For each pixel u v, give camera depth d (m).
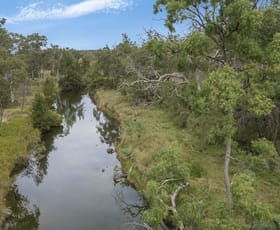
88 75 69.38
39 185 20.86
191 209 11.55
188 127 25.44
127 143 24.69
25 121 31.88
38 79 70.69
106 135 32.50
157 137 23.55
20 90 52.84
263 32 11.01
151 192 11.75
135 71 37.75
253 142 10.57
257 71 9.84
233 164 17.14
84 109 47.53
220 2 9.45
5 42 57.19
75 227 15.44
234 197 8.70
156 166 12.87
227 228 8.53
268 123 17.27
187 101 26.50
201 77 19.77
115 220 15.98
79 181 21.28
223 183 15.44
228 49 10.49
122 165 22.02
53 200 18.67
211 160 18.73
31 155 25.16
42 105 33.38
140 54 40.06
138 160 20.36
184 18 10.04
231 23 9.48
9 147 23.27
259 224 9.12
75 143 30.25
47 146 29.47
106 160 24.92
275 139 16.92
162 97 33.84
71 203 18.17
